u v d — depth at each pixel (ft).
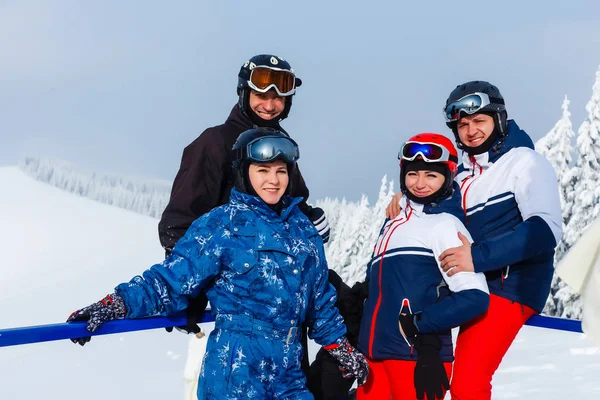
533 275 10.85
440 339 10.36
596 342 9.60
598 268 9.64
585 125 56.85
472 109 11.02
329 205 144.15
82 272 220.84
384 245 10.93
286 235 9.47
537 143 58.90
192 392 12.44
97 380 43.04
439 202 10.80
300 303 9.43
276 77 10.86
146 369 45.62
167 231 10.48
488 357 10.59
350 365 10.03
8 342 7.96
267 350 9.11
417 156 10.59
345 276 89.35
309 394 9.53
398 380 10.44
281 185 9.55
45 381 43.98
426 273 10.48
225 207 9.49
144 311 8.76
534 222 10.34
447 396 22.45
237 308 9.18
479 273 10.18
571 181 57.41
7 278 246.68
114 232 330.54
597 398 23.98
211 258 9.13
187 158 10.82
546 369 29.60
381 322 10.63
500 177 11.05
